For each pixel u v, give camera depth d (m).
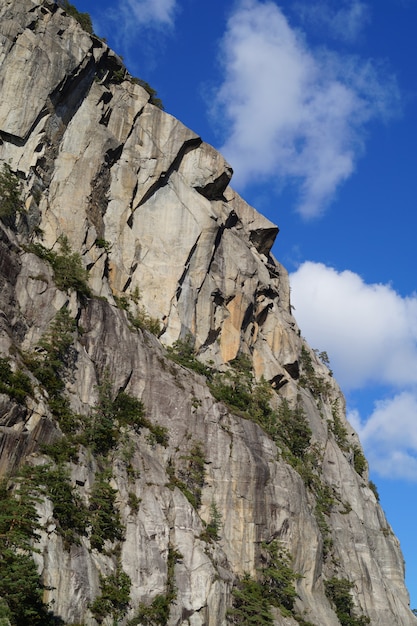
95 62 101.44
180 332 98.56
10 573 53.47
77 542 64.06
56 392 75.00
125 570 68.31
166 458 82.50
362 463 138.38
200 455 84.12
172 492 77.75
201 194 112.19
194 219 105.06
